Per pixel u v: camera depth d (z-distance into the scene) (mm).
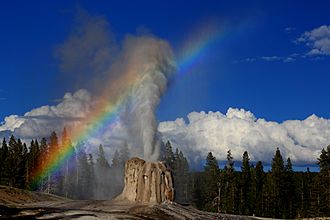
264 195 104250
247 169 107500
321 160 97750
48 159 116688
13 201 57125
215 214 46594
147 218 38438
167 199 49031
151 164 49844
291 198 105938
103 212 39562
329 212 95375
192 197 114938
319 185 97438
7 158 103875
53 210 39156
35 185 112062
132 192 49938
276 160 105875
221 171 105625
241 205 102625
